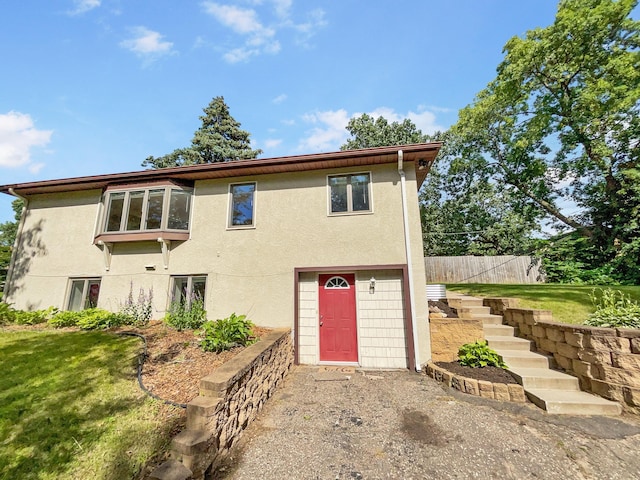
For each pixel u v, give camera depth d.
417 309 6.39
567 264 13.56
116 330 6.62
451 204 22.09
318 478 2.83
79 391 3.94
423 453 3.20
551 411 4.06
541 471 2.90
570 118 13.16
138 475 2.68
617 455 3.13
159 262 7.84
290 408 4.38
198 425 2.91
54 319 7.15
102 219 8.21
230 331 5.54
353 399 4.68
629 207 11.91
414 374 5.93
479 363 5.44
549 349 5.37
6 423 3.26
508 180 17.05
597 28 11.92
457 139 18.95
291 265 7.14
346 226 7.05
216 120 24.89
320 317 6.98
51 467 2.73
